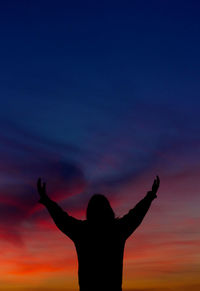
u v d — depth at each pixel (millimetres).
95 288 3338
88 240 3416
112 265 3375
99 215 3469
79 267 3428
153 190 3635
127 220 3475
